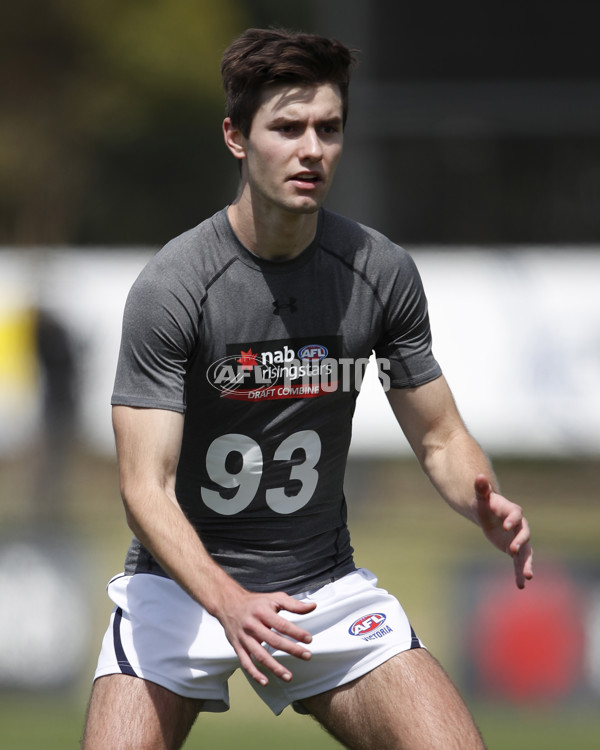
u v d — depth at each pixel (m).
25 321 43.94
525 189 46.44
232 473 12.09
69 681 25.02
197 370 11.72
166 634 11.91
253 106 11.15
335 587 12.35
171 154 73.94
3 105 76.56
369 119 42.56
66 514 42.28
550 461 47.41
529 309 42.56
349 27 41.88
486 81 44.28
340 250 11.85
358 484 43.34
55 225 73.94
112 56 76.44
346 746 12.05
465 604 24.44
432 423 12.46
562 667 23.88
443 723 11.32
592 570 24.08
